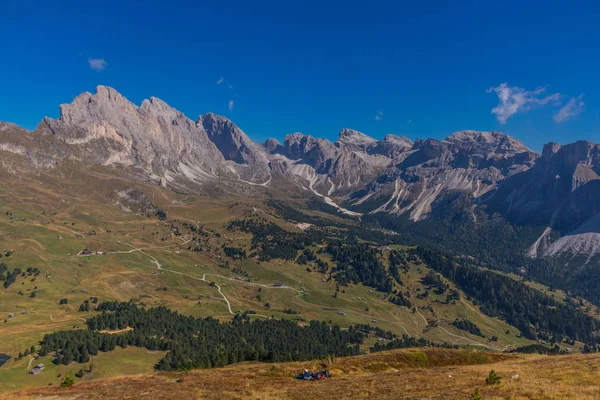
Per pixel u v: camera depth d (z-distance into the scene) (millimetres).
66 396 57469
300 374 70250
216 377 71938
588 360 62344
